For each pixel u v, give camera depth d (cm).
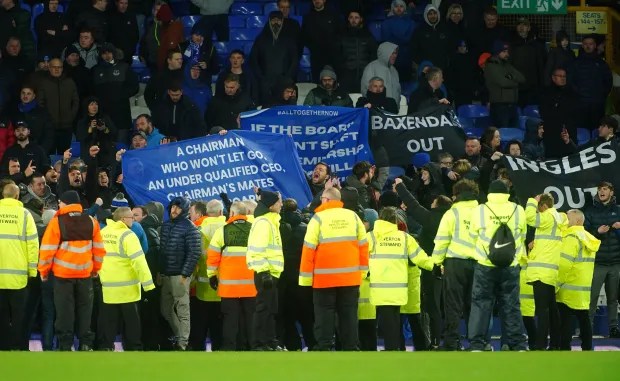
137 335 5191
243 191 5919
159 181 5906
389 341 5069
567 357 3666
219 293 5122
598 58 7794
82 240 5059
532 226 5369
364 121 6425
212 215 5425
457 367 3381
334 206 4812
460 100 7656
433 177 5934
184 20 8169
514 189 5903
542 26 8419
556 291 5478
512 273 4897
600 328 6347
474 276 4938
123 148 6719
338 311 4838
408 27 7862
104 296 5153
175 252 5269
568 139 7025
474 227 4912
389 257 5050
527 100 7831
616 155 5966
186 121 6812
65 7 8306
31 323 5350
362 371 3294
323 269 4784
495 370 3303
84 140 6681
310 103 6888
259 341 4978
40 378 3139
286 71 7419
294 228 5256
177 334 5334
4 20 7456
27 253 5162
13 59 7312
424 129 6475
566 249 5428
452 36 7669
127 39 7650
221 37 7719
